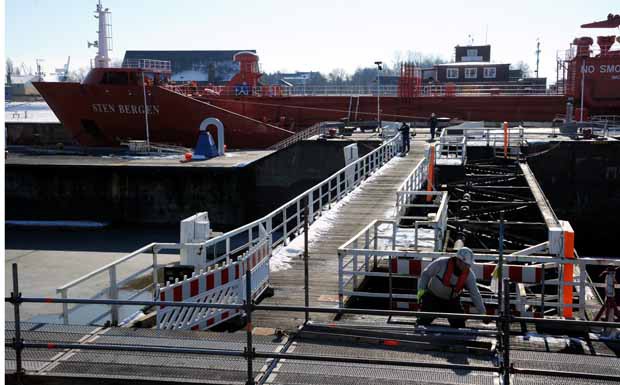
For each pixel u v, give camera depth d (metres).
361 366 8.40
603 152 37.06
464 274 9.77
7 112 82.50
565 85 52.81
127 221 39.12
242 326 12.16
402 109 51.94
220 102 51.38
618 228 37.34
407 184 24.00
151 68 49.47
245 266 12.91
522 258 11.99
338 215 22.41
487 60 86.56
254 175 40.84
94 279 23.56
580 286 11.81
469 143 39.56
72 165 39.25
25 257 28.20
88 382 7.97
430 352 8.82
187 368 8.30
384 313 7.68
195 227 16.17
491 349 8.74
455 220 20.94
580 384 7.78
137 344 9.02
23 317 18.34
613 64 48.62
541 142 37.78
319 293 13.95
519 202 26.59
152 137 48.81
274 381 7.92
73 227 36.50
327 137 42.19
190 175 38.34
